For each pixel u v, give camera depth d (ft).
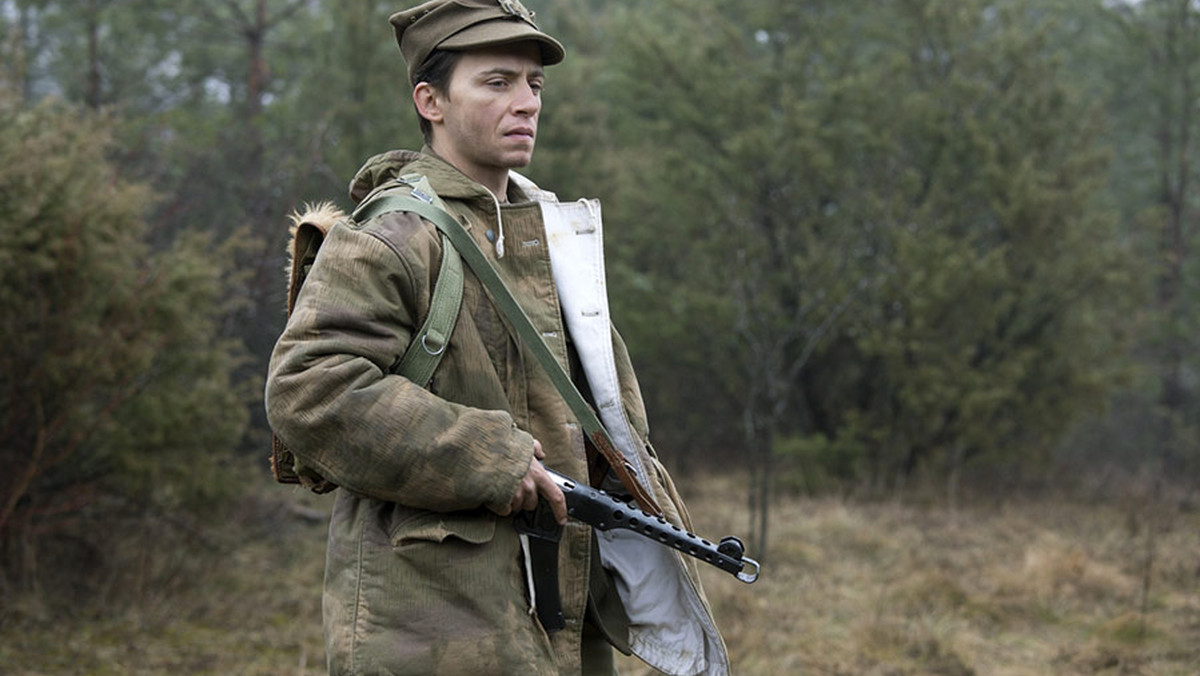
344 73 30.53
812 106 34.76
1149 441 45.27
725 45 36.58
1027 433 35.53
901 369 33.24
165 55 39.78
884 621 17.67
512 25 6.42
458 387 6.15
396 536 5.96
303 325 5.83
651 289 34.78
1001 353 34.96
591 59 38.60
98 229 16.97
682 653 7.10
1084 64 46.91
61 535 18.35
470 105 6.46
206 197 27.76
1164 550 23.82
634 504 7.01
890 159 34.58
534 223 6.57
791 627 17.85
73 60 38.29
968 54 35.12
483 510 6.08
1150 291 37.65
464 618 5.92
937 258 32.12
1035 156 34.53
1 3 40.04
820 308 32.76
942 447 34.50
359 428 5.71
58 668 14.58
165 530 20.20
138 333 17.38
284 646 16.24
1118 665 16.31
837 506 28.76
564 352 6.50
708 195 34.58
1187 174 41.27
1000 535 26.32
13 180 16.14
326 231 6.36
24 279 16.28
